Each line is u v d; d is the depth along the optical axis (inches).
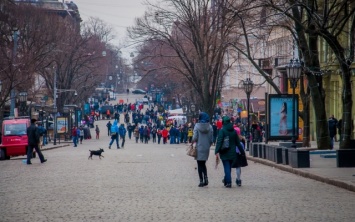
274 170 1764.3
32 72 3651.6
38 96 5467.5
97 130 5718.5
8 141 2657.5
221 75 4276.6
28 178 1534.2
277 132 2321.6
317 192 1194.0
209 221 853.8
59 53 4798.2
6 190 1266.0
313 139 3457.2
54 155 2760.8
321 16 2005.4
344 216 891.4
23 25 4052.7
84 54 5561.0
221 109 5383.9
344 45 2578.7
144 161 2183.8
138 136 5054.1
